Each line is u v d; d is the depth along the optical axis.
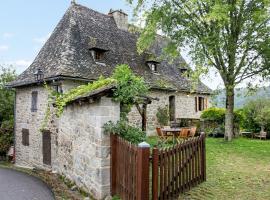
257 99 19.73
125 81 6.97
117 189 6.73
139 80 7.15
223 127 18.02
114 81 7.01
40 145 15.02
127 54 18.45
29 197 8.41
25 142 16.62
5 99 21.50
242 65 14.77
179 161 6.48
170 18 15.08
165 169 5.91
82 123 8.33
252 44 14.36
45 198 8.23
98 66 15.46
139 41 16.06
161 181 5.75
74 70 13.97
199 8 14.24
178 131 13.88
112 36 18.61
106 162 6.93
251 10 13.94
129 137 6.76
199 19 14.75
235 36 14.45
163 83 18.09
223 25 13.61
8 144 18.95
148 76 18.28
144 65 18.98
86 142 7.97
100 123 6.91
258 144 14.10
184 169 6.72
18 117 17.50
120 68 7.55
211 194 6.61
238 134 18.14
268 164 9.80
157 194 5.59
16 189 9.52
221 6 12.53
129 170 5.94
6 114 21.34
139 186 5.34
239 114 18.20
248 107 19.48
